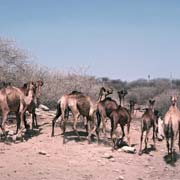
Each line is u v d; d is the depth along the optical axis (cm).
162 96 4038
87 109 1831
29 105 1966
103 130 1914
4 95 1731
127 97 5325
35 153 1606
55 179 1309
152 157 1705
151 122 1764
